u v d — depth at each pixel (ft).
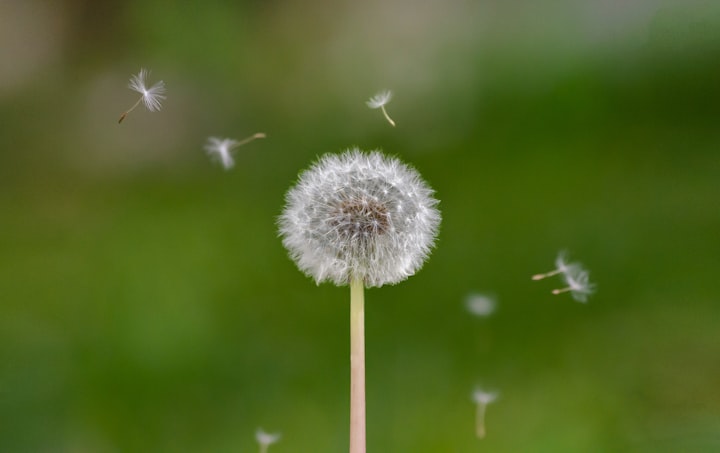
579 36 2.88
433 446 1.61
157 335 1.79
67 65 2.79
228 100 2.70
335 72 2.82
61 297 1.88
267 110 2.70
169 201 2.38
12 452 1.60
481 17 2.96
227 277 1.96
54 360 1.73
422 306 1.87
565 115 2.65
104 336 1.80
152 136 2.64
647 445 1.58
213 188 2.45
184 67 2.71
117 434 1.64
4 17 2.79
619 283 1.90
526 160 2.49
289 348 1.79
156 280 1.93
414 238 1.39
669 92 2.70
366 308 1.87
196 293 1.90
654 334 1.76
